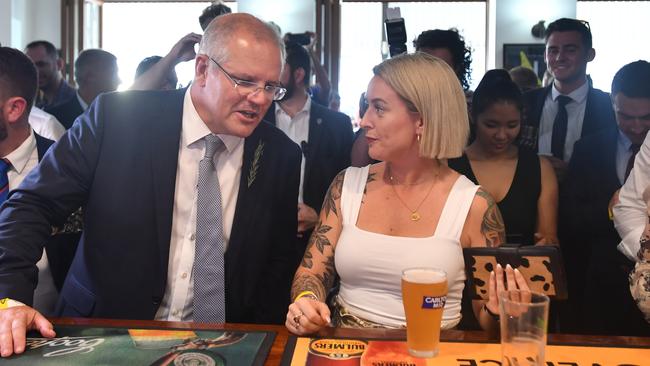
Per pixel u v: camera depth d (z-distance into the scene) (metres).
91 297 1.66
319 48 7.77
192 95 1.67
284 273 1.90
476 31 8.18
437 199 1.64
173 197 1.66
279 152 1.81
